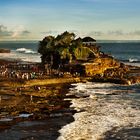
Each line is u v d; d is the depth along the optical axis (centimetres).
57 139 4309
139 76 9100
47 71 9569
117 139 4338
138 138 4362
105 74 9525
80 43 10931
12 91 7138
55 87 7875
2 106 5909
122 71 10131
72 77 8906
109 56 11381
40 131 4644
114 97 6875
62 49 10538
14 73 9281
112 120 5128
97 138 4366
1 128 4781
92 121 5091
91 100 6550
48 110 5741
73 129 4722
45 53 11081
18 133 4562
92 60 10225
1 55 19312
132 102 6366
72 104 6181
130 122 5016
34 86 7862
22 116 5359
